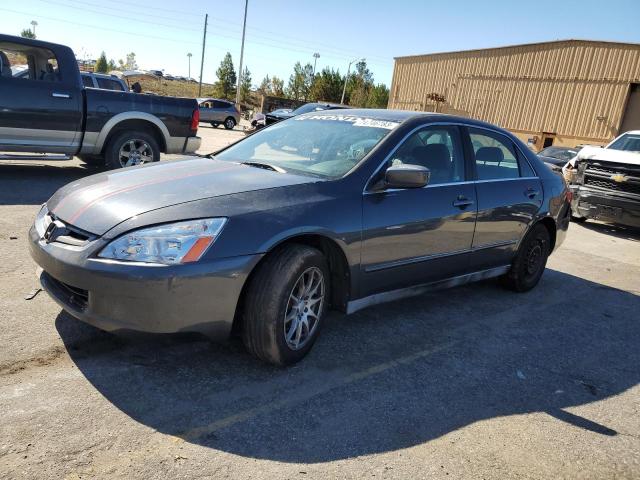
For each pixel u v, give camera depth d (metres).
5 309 3.74
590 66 28.78
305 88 77.38
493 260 5.01
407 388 3.36
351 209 3.56
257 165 3.97
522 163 5.36
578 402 3.45
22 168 9.30
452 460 2.70
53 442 2.48
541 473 2.68
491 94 33.31
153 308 2.84
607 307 5.50
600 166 9.80
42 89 7.72
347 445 2.72
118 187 3.36
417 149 4.19
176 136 9.17
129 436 2.59
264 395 3.08
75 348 3.34
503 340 4.32
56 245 3.08
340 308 3.75
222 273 2.94
